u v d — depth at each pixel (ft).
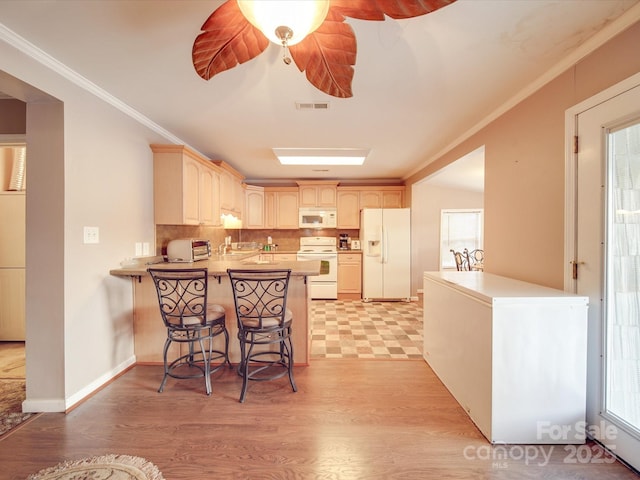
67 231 6.39
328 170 16.15
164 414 6.32
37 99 6.15
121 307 8.13
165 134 10.05
